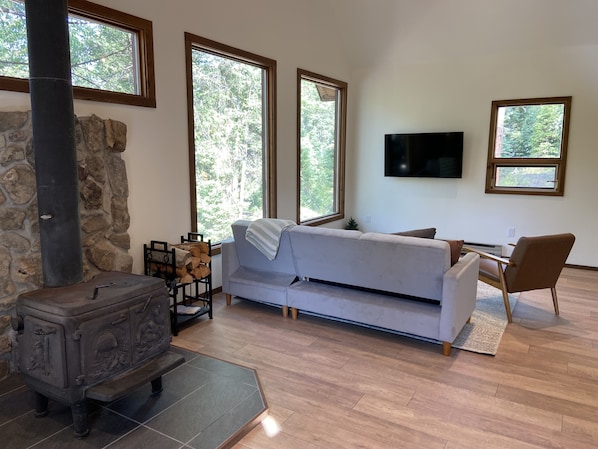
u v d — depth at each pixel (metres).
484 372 2.85
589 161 5.40
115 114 3.34
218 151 4.47
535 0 4.95
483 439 2.16
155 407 2.42
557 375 2.82
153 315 2.42
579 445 2.12
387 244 3.13
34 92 2.28
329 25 6.01
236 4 4.38
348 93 6.75
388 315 3.24
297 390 2.62
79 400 2.10
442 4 5.36
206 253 3.75
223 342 3.30
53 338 2.05
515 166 5.87
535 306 4.14
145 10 3.49
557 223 5.68
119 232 3.29
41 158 2.31
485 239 6.15
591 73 5.26
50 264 2.37
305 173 6.02
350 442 2.14
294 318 3.78
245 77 4.73
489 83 5.84
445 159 6.17
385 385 2.68
